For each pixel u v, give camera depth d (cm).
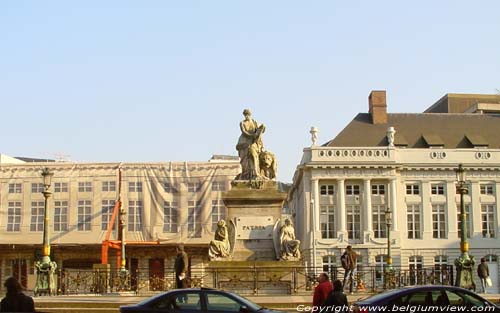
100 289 3391
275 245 2919
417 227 7488
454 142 7712
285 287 2805
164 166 7456
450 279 3306
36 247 7125
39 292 3098
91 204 7375
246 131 3062
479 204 7462
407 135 7750
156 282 3553
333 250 7350
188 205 7388
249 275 2808
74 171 7425
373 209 7462
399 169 7488
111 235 7288
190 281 2666
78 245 7044
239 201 2973
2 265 7188
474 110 8675
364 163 7400
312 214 7400
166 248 7031
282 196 2964
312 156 7438
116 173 7419
